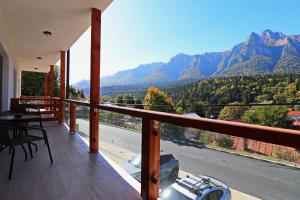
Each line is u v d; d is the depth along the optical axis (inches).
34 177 93.6
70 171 100.7
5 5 140.3
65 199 75.5
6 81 204.2
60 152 132.1
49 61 344.5
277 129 34.5
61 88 259.3
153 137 71.3
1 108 201.5
